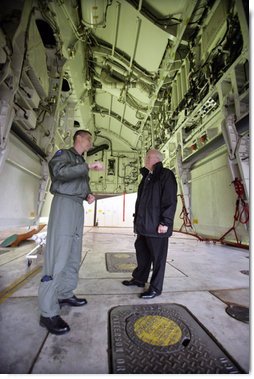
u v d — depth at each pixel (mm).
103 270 2715
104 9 5418
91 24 5723
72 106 7516
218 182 4883
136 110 10172
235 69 3779
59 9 4391
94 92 10164
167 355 1093
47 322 1307
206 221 5441
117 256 3521
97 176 15797
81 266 2896
